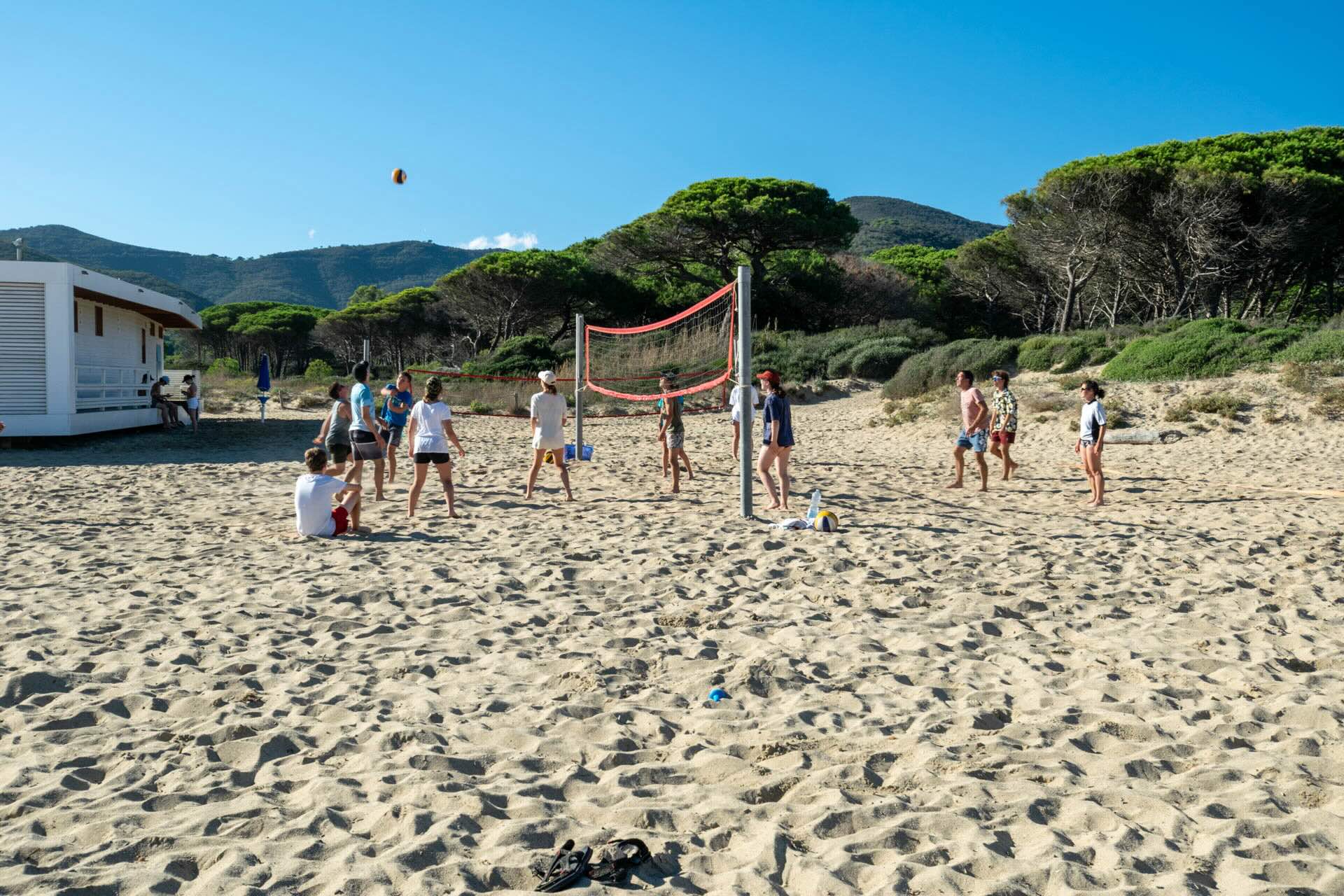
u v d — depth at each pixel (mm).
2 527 8117
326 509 7777
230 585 5996
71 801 3016
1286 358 19000
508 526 8266
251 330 66250
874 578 6223
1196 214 29578
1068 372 22594
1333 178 29203
